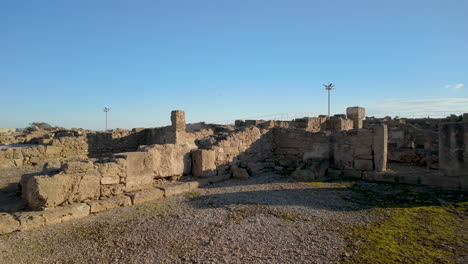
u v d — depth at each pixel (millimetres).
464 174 9922
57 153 18281
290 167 14859
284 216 7555
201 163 11773
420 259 5172
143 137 25000
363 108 21891
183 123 20422
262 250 5617
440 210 7953
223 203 8781
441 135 10422
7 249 5730
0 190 9898
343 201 8953
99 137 21109
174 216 7633
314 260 5195
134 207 8508
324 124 22953
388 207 8289
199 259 5281
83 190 8234
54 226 6996
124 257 5406
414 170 12891
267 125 16484
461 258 5188
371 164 12250
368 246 5715
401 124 20641
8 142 23422
